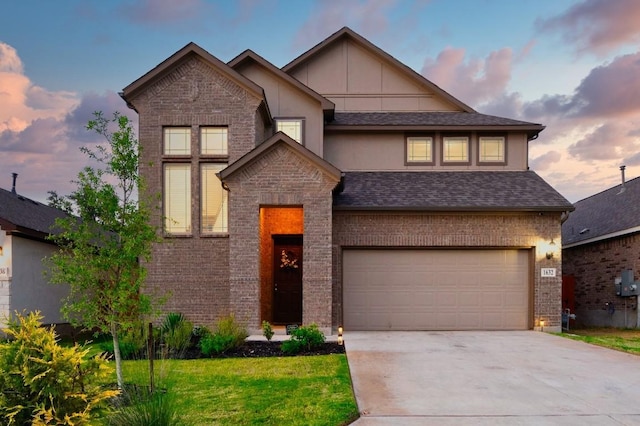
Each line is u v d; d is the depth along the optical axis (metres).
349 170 14.81
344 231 12.74
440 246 12.77
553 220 12.80
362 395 6.50
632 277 14.91
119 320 6.73
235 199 11.66
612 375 7.62
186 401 6.18
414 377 7.49
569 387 6.92
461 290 12.88
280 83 14.34
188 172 12.63
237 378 7.40
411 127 14.55
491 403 6.17
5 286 12.15
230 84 12.62
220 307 12.21
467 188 13.53
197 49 12.44
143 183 7.29
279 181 11.69
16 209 13.72
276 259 13.95
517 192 13.27
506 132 14.74
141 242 6.94
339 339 10.57
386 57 16.09
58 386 3.72
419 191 13.37
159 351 8.61
